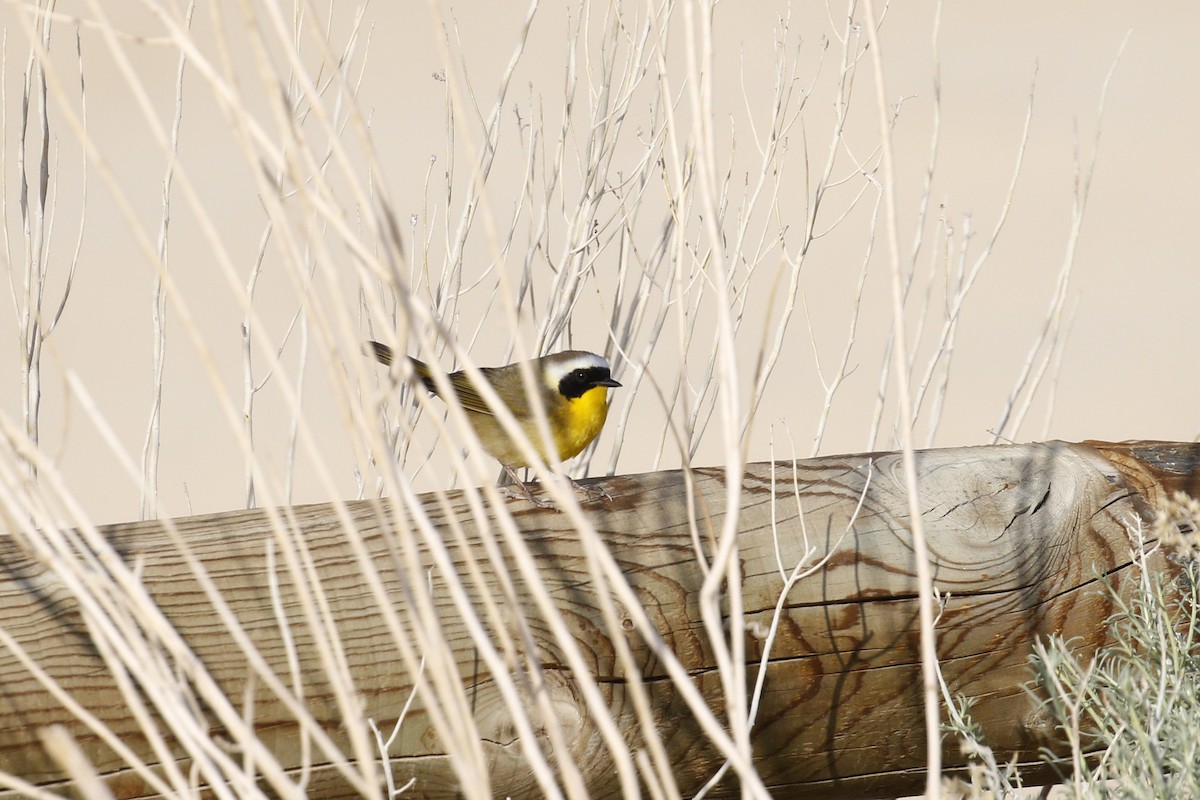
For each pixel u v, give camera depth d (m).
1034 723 6.98
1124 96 33.47
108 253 25.83
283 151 4.62
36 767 5.81
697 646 6.59
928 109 31.41
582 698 6.38
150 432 9.06
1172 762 6.01
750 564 6.70
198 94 30.64
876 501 6.93
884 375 9.63
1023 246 28.12
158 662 4.70
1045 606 6.91
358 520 6.46
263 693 6.05
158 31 25.86
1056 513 6.99
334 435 19.77
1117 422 21.91
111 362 22.84
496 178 25.33
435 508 6.63
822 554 6.75
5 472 4.56
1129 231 28.50
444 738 4.45
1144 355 24.08
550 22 34.97
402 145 29.00
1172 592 6.94
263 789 6.12
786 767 6.89
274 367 4.50
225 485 19.53
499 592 6.39
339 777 6.21
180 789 4.54
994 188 28.75
